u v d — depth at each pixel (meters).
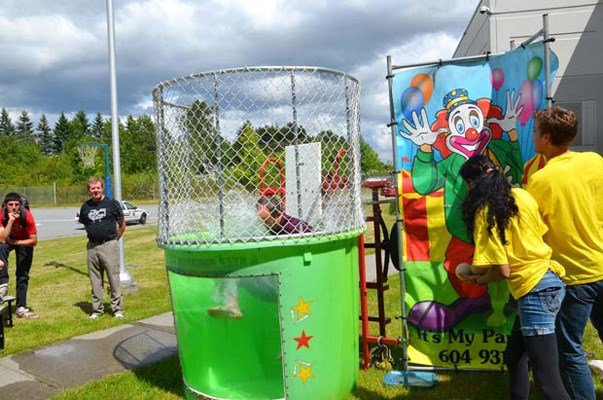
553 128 2.81
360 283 4.23
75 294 8.14
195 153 3.33
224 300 3.52
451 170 3.88
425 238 3.97
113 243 6.36
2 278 6.38
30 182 63.28
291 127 3.30
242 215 3.31
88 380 4.35
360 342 4.77
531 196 2.81
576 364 2.83
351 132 3.62
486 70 3.84
